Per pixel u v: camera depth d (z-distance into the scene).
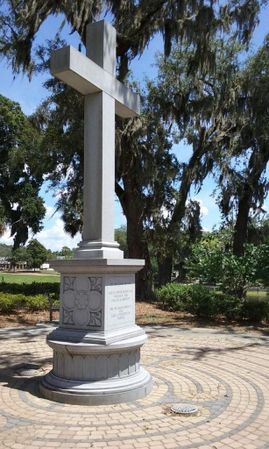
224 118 16.89
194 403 5.25
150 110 16.44
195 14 13.68
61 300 5.63
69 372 5.35
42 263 81.31
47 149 15.85
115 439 4.21
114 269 5.38
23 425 4.54
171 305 15.20
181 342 9.44
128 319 5.74
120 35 14.64
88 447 4.03
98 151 5.67
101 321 5.31
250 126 16.83
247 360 7.66
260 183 18.27
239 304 13.15
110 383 5.26
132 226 17.42
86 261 5.32
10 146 23.42
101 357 5.29
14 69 14.49
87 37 6.09
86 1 12.78
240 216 18.55
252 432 4.43
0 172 24.19
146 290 17.67
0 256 107.69
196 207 19.34
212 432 4.41
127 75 15.42
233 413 4.95
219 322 12.77
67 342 5.32
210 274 13.72
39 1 12.80
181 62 16.81
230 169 17.98
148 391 5.55
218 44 16.64
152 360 7.54
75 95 14.01
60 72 5.30
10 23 14.87
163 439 4.22
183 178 18.20
